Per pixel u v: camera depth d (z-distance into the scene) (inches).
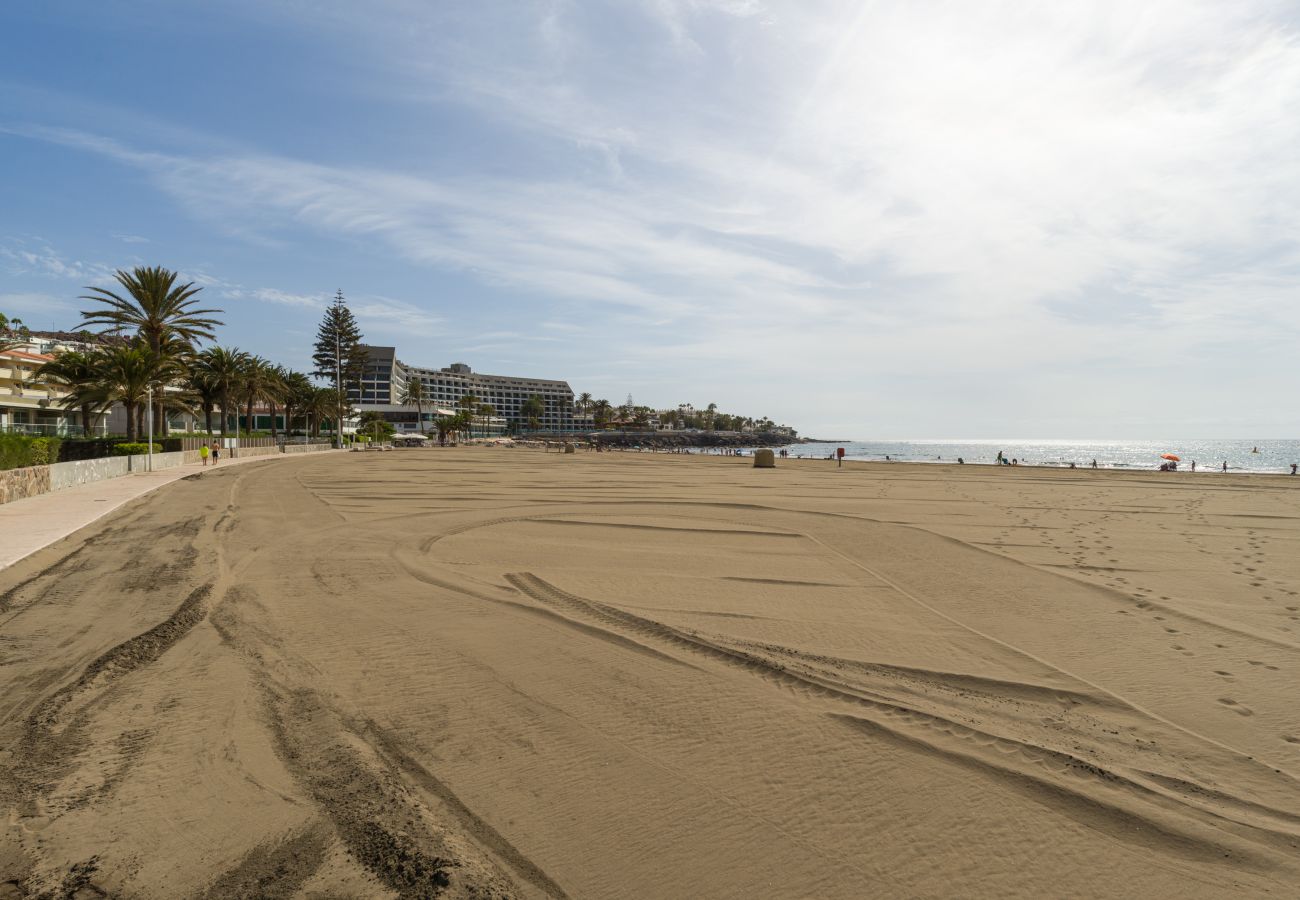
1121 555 438.6
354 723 176.6
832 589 342.0
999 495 914.7
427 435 6092.5
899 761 160.9
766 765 157.8
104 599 310.7
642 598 319.6
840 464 2097.7
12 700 188.9
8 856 119.1
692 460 2454.5
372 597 317.7
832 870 120.6
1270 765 161.8
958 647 249.4
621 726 177.5
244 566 392.8
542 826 131.7
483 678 211.2
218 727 172.6
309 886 112.7
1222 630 272.7
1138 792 148.3
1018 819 137.4
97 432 2148.1
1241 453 6171.3
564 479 1226.0
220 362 2431.1
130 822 130.0
